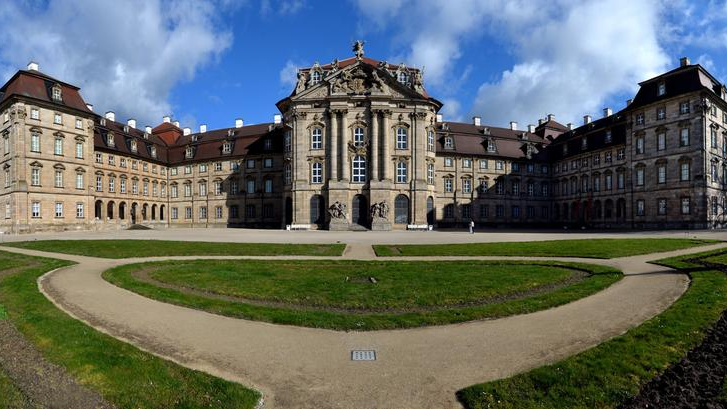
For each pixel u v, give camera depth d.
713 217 57.88
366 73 66.94
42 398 7.13
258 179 87.44
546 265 23.05
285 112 72.69
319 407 6.82
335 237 45.41
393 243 36.50
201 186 92.69
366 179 65.56
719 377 7.72
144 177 89.00
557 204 89.31
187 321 11.90
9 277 19.33
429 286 16.69
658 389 7.31
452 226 83.81
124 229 76.25
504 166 88.25
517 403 6.79
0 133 66.00
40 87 64.88
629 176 67.56
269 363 8.70
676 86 60.38
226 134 94.44
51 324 11.02
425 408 6.78
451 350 9.38
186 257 28.03
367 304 13.88
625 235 45.97
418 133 66.25
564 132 97.62
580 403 6.79
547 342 9.84
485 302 14.38
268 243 36.66
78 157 69.50
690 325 10.55
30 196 62.38
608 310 12.74
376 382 7.74
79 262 25.70
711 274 17.91
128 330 11.02
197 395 7.09
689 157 58.31
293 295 15.23
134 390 7.26
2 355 9.11
